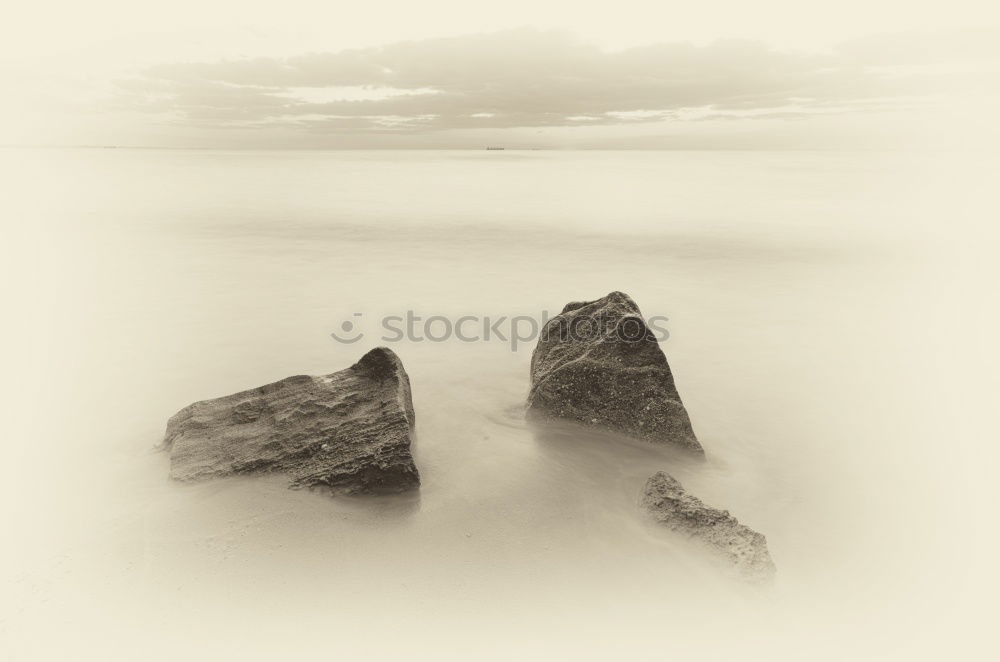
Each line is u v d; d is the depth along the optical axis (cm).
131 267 1595
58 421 694
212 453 570
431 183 4672
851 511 548
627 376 661
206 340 1011
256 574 432
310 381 646
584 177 5447
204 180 4903
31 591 408
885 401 791
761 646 385
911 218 2538
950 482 597
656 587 432
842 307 1242
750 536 454
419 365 900
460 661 362
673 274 1547
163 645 369
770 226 2330
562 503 531
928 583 453
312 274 1525
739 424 723
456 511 514
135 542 462
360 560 450
